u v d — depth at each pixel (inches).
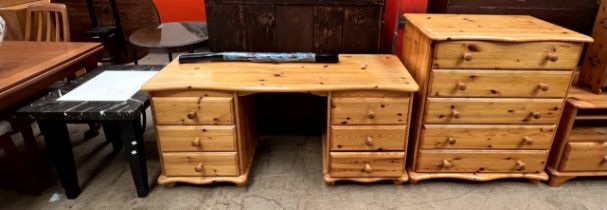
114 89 66.5
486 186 71.7
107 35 129.3
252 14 74.8
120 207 66.6
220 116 63.6
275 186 72.2
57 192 71.1
